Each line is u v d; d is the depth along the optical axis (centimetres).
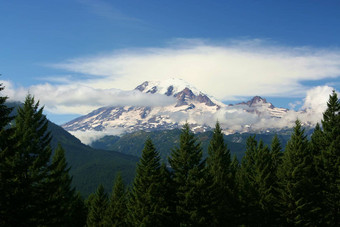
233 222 6444
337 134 6906
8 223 4172
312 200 6450
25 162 4634
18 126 4872
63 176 7462
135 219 6347
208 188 5797
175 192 6019
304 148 6838
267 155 8050
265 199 6731
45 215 4747
